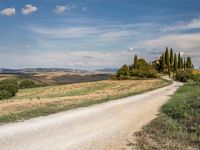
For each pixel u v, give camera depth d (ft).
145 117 59.16
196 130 39.83
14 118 53.62
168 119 52.08
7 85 234.58
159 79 359.87
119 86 257.75
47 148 32.58
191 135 37.09
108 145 34.24
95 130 44.16
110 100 100.53
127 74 383.86
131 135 40.16
